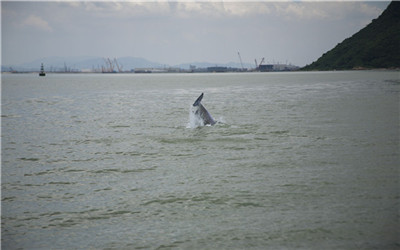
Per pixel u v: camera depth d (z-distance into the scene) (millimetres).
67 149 20781
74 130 27422
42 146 21703
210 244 9375
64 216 11352
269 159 17344
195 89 88938
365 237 9500
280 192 12750
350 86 82438
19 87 112625
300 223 10344
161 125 28781
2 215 11477
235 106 42156
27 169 16703
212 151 19422
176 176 15016
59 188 13969
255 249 9078
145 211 11523
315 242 9320
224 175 14922
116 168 16562
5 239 9969
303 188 13102
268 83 117625
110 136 24531
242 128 26188
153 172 15734
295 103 44531
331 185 13344
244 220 10633
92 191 13531
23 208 12047
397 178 14008
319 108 38344
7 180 15039
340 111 35312
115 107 44594
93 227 10555
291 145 20375
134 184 14172
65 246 9547
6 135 25531
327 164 16188
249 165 16359
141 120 31938
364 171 15008
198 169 15953
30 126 29766
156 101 52969
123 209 11742
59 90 91938
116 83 145750
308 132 24203
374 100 45844
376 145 19859
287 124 27656
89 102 53188
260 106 41719
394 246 9055
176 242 9531
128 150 20203
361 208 11234
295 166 16016
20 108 45094
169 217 11023
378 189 12852
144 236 9906
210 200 12219
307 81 124312
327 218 10594
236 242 9438
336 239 9438
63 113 38906
